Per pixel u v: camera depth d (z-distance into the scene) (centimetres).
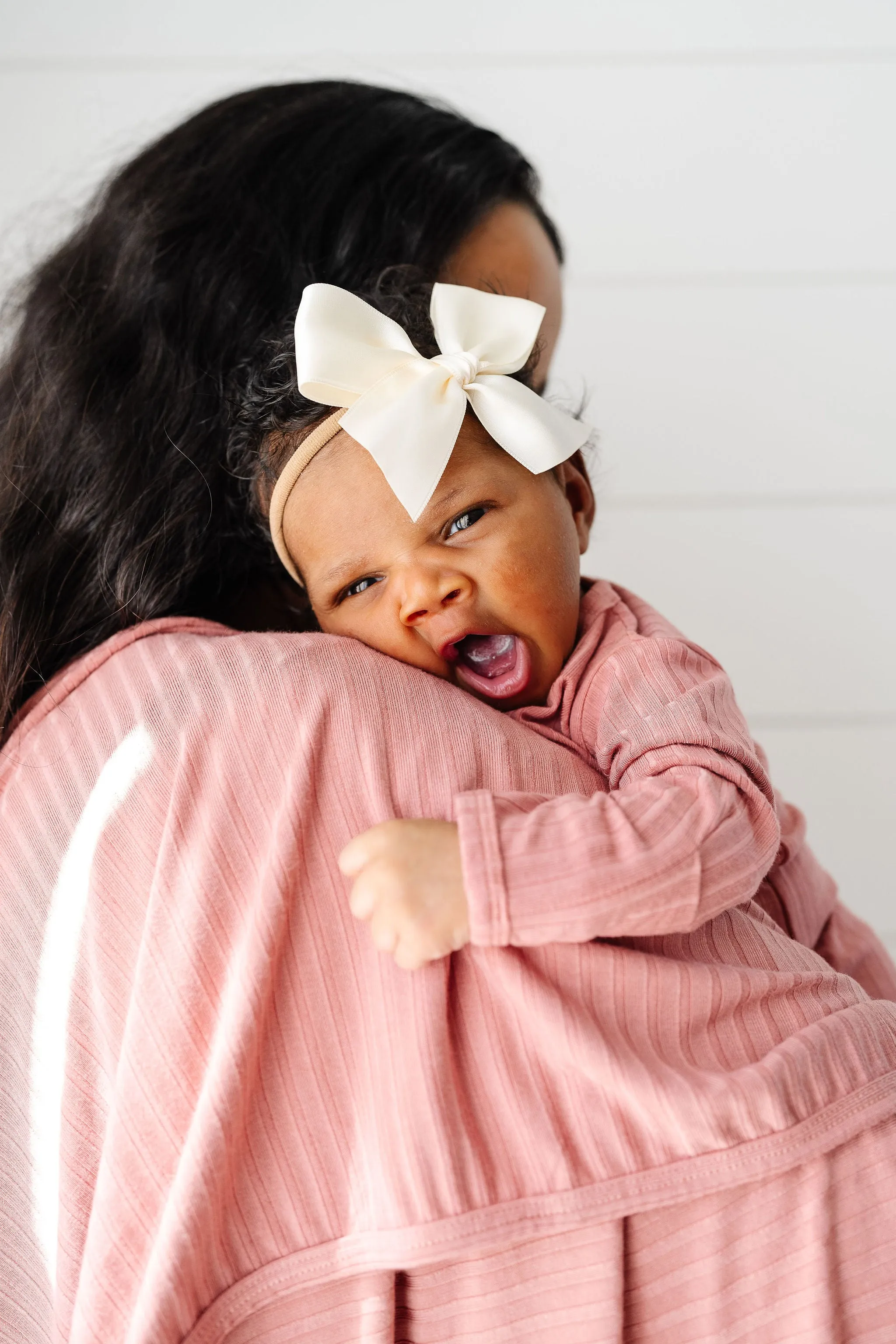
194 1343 60
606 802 68
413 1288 63
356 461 81
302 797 67
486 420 80
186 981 65
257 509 90
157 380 92
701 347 178
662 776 72
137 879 68
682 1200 62
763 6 173
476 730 72
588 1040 62
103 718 74
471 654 85
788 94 174
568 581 84
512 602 80
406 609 80
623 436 178
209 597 97
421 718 72
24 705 83
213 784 68
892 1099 67
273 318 94
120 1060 66
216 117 102
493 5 171
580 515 97
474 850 63
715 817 68
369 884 64
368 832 66
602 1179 62
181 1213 60
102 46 167
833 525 181
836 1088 66
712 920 73
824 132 175
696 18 173
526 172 112
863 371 179
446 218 100
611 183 175
